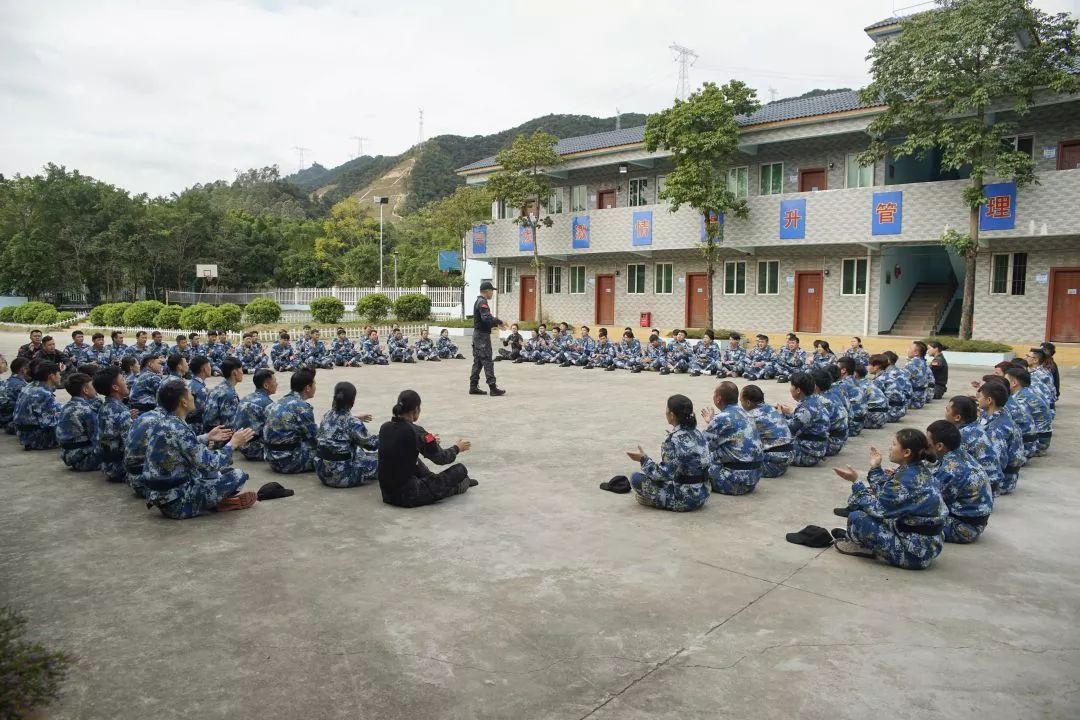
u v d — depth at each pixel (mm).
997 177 17391
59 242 41781
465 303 31156
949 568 4367
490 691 2963
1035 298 18344
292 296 40531
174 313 27734
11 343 24000
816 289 22031
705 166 20016
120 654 3246
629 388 13086
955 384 13578
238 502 5473
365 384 13562
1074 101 16797
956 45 15500
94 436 6723
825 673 3119
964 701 2902
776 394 12375
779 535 4945
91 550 4594
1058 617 3691
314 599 3852
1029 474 6836
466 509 5523
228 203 74375
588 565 4363
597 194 26359
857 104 19797
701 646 3357
